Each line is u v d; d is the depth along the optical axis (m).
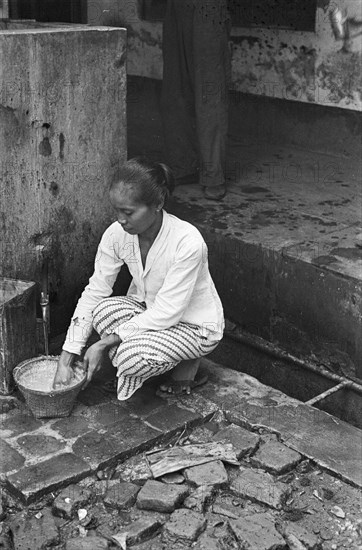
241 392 3.66
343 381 4.41
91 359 3.30
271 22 7.05
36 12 7.43
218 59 5.57
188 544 2.78
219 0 5.48
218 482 3.04
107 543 2.77
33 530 2.80
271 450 3.26
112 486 3.03
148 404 3.53
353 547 2.80
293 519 2.92
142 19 8.00
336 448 3.29
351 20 6.42
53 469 3.05
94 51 3.77
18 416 3.40
